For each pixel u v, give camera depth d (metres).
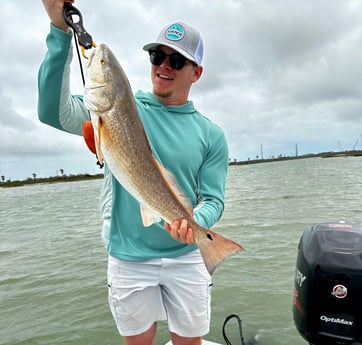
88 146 2.26
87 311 6.13
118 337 5.20
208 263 2.32
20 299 6.90
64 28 2.10
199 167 2.79
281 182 33.97
